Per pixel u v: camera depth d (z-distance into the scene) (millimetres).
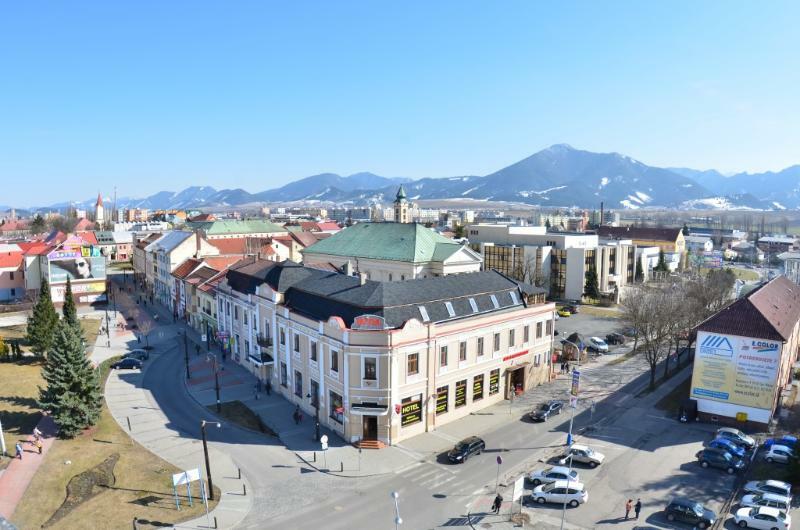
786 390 60188
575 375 45531
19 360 71625
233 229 166250
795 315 62125
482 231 146000
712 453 43875
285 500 38906
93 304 112000
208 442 48375
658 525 35938
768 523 34812
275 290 60812
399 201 137000
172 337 87125
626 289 120188
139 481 41156
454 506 38250
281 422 52781
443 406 52344
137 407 56938
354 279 56031
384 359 46750
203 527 35438
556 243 127375
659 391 62406
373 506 38188
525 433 50656
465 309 55031
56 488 39656
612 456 46000
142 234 179750
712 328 52781
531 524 36062
